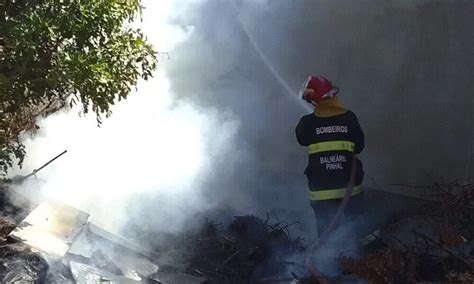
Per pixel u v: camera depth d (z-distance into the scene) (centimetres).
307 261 556
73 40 506
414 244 591
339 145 600
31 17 473
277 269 592
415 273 535
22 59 484
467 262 543
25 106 545
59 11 483
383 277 528
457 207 606
